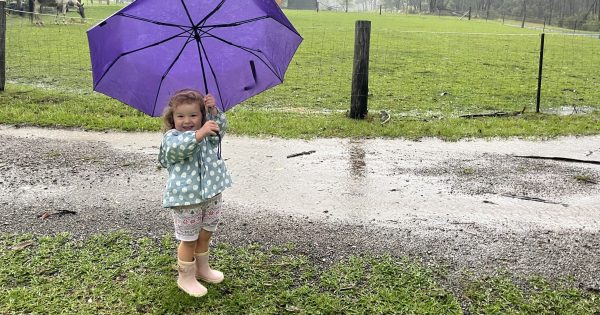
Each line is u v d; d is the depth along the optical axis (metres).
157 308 2.92
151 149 6.07
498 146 6.50
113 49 2.75
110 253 3.50
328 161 5.74
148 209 4.28
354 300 3.03
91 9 34.66
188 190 2.90
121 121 7.17
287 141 6.50
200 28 2.89
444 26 34.66
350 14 47.28
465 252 3.65
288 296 3.05
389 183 5.07
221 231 3.89
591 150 6.39
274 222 4.09
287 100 9.57
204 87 3.05
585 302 3.06
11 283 3.11
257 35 2.98
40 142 6.23
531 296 3.11
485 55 17.78
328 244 3.73
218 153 3.05
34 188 4.71
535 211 4.45
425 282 3.23
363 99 7.64
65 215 4.12
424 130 7.07
